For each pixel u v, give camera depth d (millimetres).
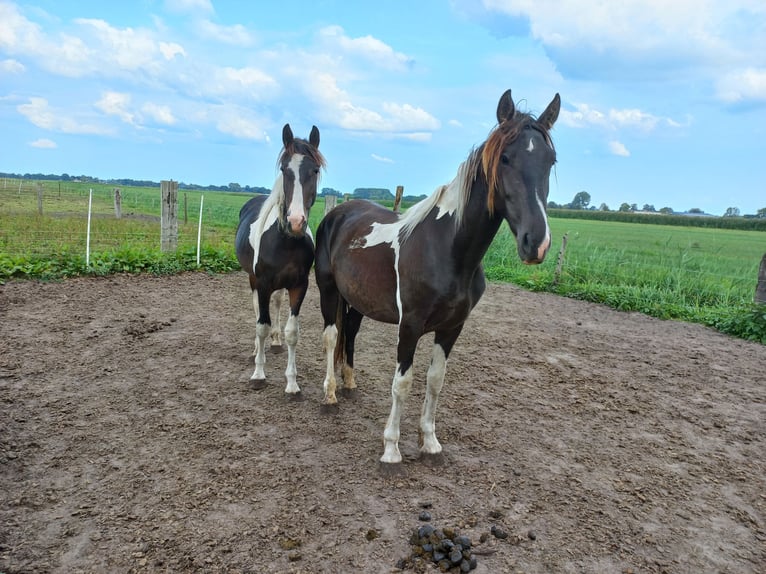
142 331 5602
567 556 2439
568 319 7613
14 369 4410
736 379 5254
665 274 10516
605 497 2979
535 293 9586
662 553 2516
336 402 3922
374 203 4148
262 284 4105
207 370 4652
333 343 3896
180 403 3945
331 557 2346
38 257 8242
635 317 7980
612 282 10625
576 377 5078
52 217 15922
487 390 4590
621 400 4539
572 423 4004
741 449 3709
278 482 2932
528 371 5180
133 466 3047
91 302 6699
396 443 3156
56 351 4895
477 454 3402
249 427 3613
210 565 2264
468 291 2912
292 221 3637
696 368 5559
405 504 2789
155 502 2703
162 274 8648
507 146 2461
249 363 4891
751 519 2850
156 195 38438
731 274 10648
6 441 3242
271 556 2332
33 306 6324
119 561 2271
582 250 14172
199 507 2672
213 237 13227
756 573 2424
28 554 2295
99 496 2740
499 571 2312
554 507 2838
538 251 2279
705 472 3352
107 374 4434
